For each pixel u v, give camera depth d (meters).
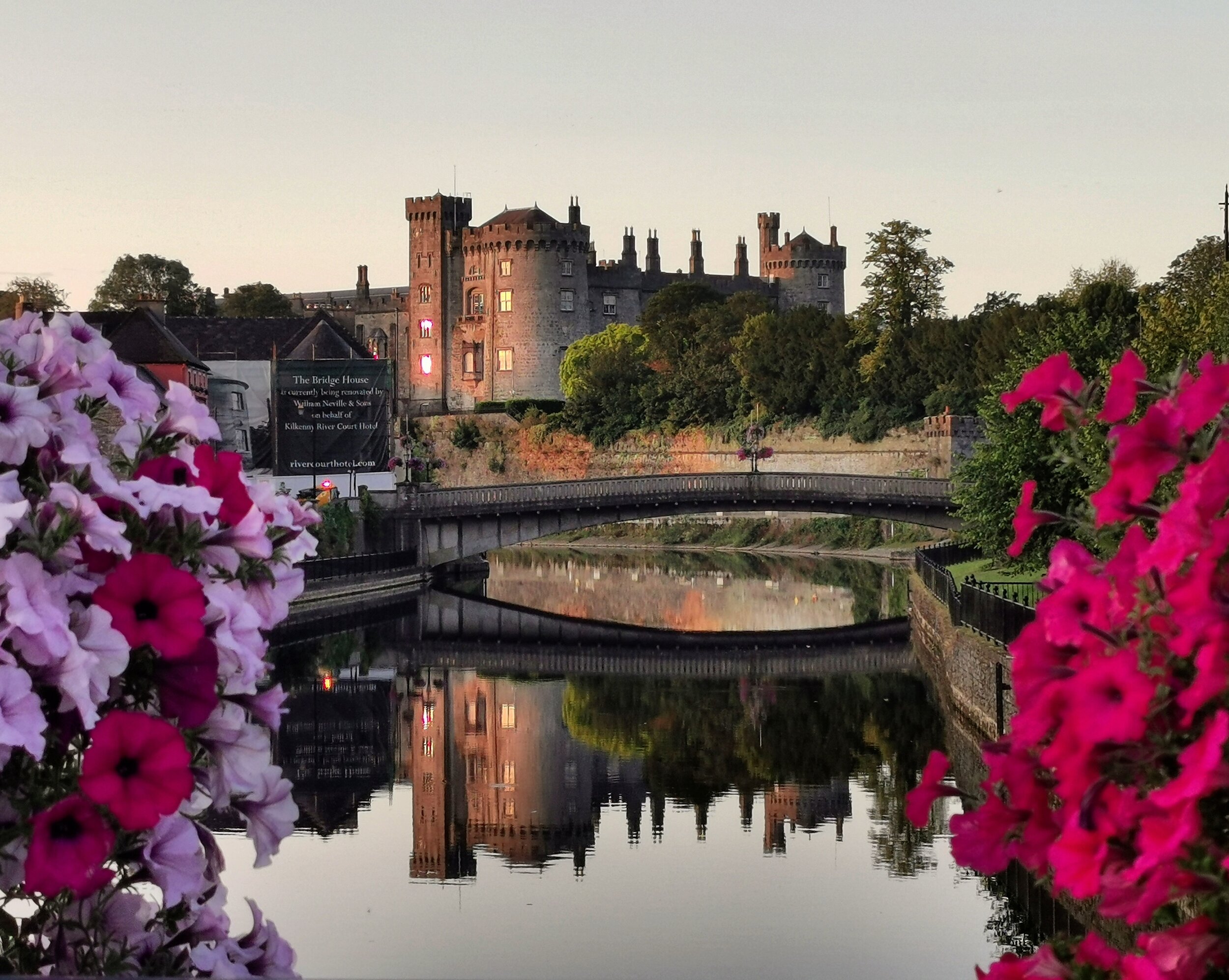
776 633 61.16
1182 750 4.66
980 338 107.25
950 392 109.94
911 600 63.00
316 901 23.44
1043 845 4.96
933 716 41.19
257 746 6.89
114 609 6.10
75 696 5.82
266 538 6.95
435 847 27.44
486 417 143.50
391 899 23.58
